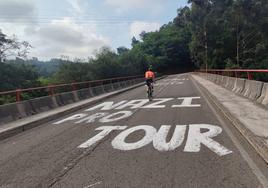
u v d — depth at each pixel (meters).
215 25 81.62
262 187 4.84
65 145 8.30
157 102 16.91
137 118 11.80
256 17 74.50
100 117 12.90
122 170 5.95
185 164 6.08
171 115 12.00
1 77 35.38
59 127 11.38
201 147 7.23
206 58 82.81
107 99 22.06
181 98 18.27
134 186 5.13
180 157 6.55
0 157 7.62
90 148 7.76
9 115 12.84
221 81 27.17
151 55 125.88
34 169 6.42
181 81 43.28
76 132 10.00
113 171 5.93
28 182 5.69
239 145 7.29
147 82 18.67
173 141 7.89
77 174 5.91
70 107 16.38
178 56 134.25
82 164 6.50
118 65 51.19
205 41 83.19
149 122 10.76
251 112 10.77
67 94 19.38
